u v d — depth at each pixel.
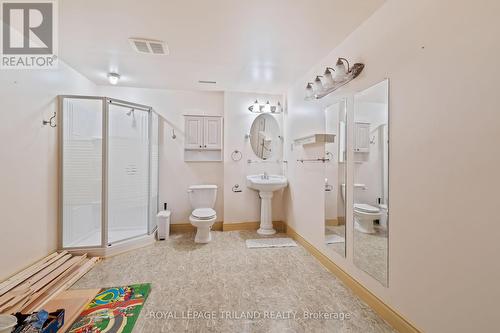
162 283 2.08
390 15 1.57
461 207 1.13
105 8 1.66
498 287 0.99
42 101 2.27
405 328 1.43
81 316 1.61
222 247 2.99
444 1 1.20
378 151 1.70
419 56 1.35
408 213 1.43
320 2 1.60
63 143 2.55
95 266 2.42
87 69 2.79
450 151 1.18
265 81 3.25
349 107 2.05
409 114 1.42
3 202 1.81
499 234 0.98
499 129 0.98
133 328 1.51
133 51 2.34
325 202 2.46
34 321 1.31
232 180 3.72
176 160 3.66
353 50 1.99
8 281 1.81
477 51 1.06
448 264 1.19
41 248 2.26
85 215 2.83
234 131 3.72
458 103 1.14
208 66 2.71
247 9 1.68
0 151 1.79
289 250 2.89
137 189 3.14
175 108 3.64
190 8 1.67
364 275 1.84
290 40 2.12
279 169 3.88
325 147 2.46
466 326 1.11
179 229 3.67
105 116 2.70
